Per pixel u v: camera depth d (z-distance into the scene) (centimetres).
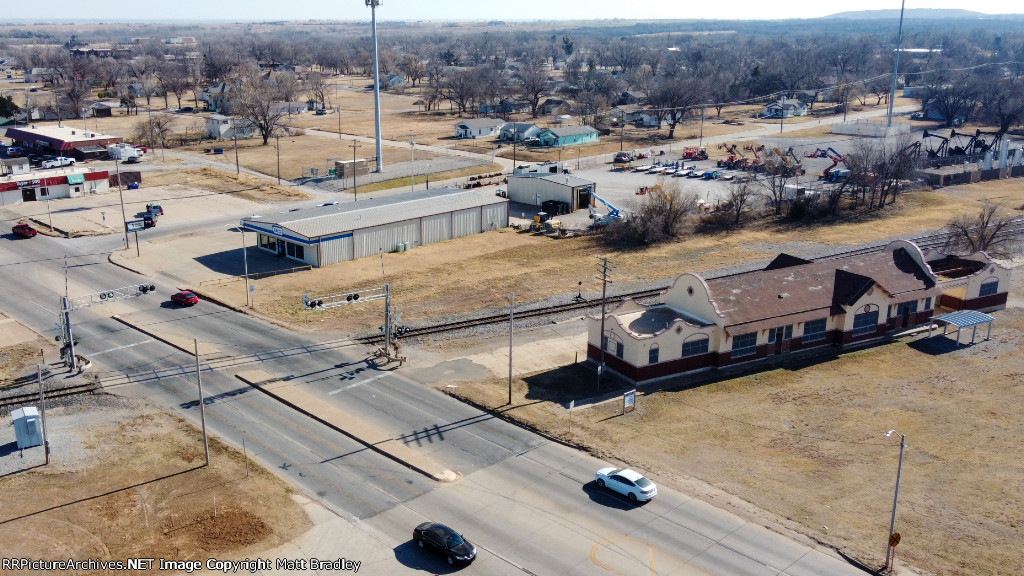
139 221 9750
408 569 3994
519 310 7875
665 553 4141
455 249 10106
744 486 4797
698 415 5728
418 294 8344
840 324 6988
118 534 4212
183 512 4422
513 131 18538
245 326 7350
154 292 8238
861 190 13038
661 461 5075
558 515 4478
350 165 14275
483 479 4847
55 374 6231
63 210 11762
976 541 4272
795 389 6175
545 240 10600
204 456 5038
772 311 6662
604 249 10150
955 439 5419
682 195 11669
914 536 4312
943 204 12662
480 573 3966
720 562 4072
